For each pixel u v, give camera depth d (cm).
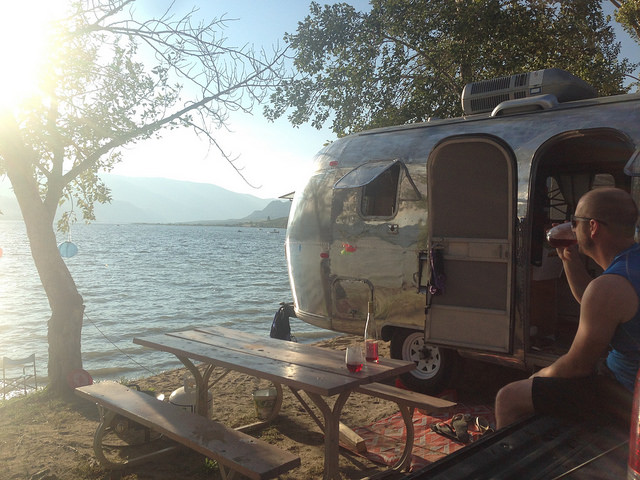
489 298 479
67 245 634
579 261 272
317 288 637
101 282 4069
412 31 1154
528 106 514
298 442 453
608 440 193
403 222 556
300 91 1214
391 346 582
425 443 438
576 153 545
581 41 1274
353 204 603
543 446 186
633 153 416
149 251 9362
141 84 654
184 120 644
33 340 1991
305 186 668
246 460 292
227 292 3428
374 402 552
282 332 802
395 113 1202
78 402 583
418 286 541
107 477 396
